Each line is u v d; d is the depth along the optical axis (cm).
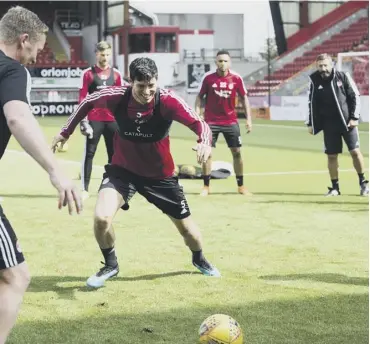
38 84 5103
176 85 5856
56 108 5134
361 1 5328
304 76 4916
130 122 744
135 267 867
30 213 1257
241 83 1473
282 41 5331
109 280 807
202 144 706
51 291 760
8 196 1470
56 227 1124
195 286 782
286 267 866
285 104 4544
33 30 500
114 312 687
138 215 1231
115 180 777
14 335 618
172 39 6112
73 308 699
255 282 796
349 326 644
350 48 5003
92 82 1373
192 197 1457
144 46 6091
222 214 1245
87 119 1386
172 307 704
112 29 6222
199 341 576
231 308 699
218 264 882
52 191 1549
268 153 2420
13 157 2241
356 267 863
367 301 723
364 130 3441
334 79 1416
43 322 654
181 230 810
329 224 1148
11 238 493
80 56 6344
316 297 737
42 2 6222
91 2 6297
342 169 1948
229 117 1469
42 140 468
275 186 1630
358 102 1429
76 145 2809
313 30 5341
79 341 603
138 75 711
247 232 1084
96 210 759
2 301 491
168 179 782
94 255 931
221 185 1653
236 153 1483
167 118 739
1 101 475
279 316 673
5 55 490
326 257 917
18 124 466
